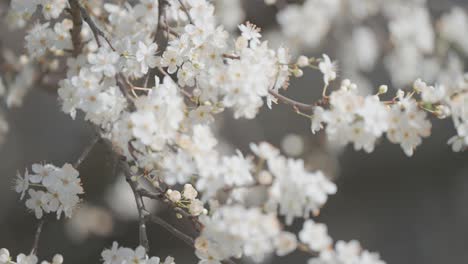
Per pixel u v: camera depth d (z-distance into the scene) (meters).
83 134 9.84
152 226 10.09
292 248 3.13
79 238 9.33
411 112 3.59
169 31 4.37
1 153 9.60
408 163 10.72
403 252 10.59
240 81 3.58
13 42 7.14
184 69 3.98
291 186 3.16
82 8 4.18
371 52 8.29
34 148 9.75
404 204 10.88
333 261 3.12
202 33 3.99
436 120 10.43
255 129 8.95
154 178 3.88
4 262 3.89
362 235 10.64
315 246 3.12
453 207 10.88
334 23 8.28
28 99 9.75
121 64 3.98
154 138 3.41
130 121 3.54
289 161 3.20
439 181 10.91
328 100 3.70
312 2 7.78
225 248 3.30
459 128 3.76
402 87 8.92
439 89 3.70
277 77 3.91
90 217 9.16
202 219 3.32
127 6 4.60
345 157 10.47
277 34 8.24
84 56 4.51
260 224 3.09
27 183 3.90
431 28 8.76
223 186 3.27
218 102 3.85
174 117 3.47
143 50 3.96
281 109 9.23
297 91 9.27
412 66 8.45
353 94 3.63
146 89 3.83
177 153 3.45
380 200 10.85
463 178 10.87
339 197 10.78
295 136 8.59
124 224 9.95
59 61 5.80
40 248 10.05
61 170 3.89
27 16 5.27
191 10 4.03
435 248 10.69
